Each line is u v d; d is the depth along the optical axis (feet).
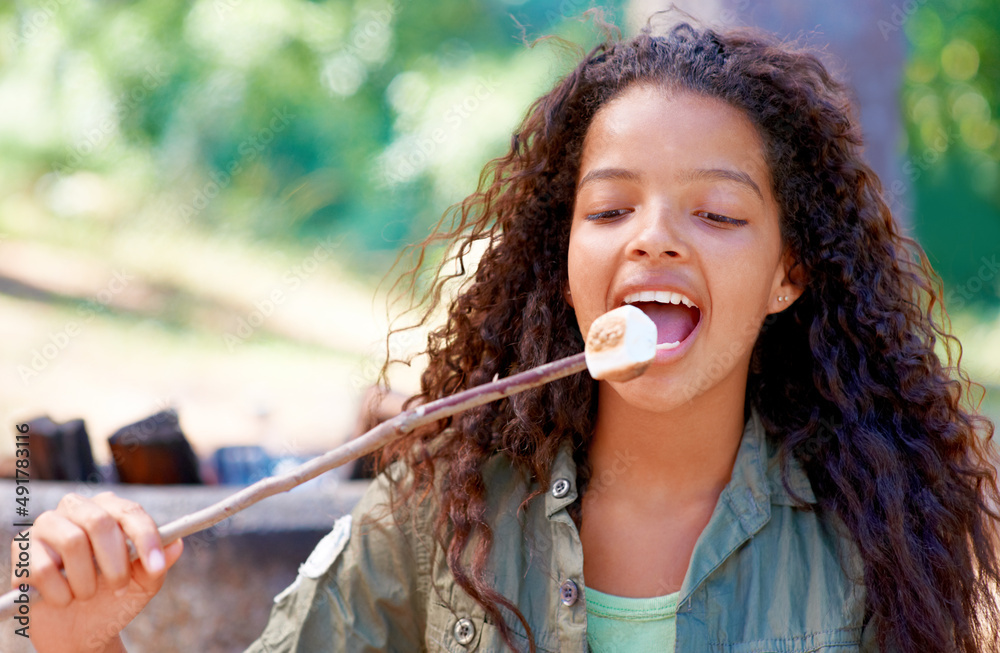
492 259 5.96
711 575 4.82
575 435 5.38
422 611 5.40
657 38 5.20
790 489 4.99
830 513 5.00
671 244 4.51
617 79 5.05
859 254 5.35
